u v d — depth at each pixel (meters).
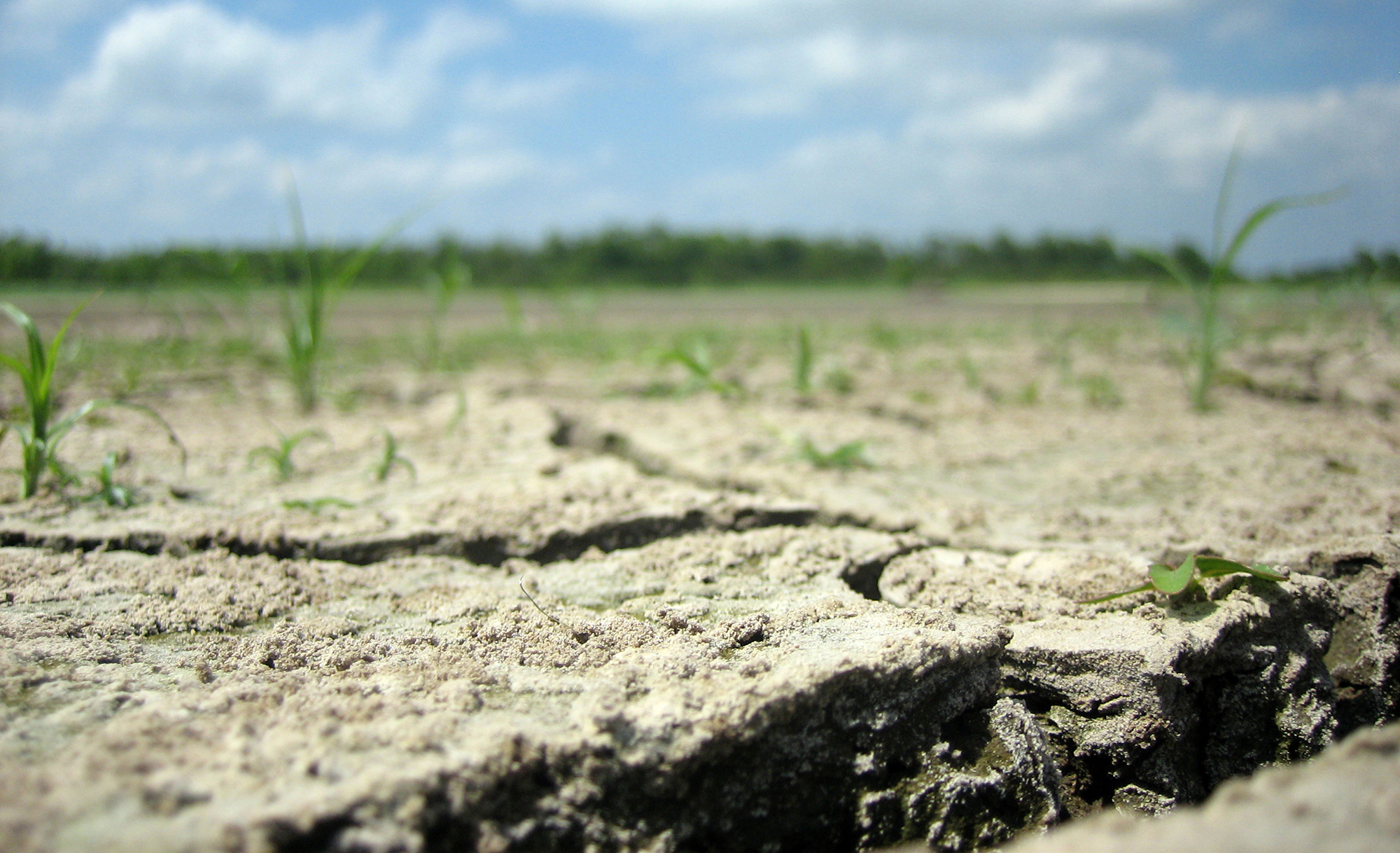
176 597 0.37
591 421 0.79
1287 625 0.39
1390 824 0.18
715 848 0.27
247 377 1.05
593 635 0.34
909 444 0.70
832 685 0.29
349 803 0.21
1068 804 0.33
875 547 0.45
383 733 0.25
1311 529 0.47
